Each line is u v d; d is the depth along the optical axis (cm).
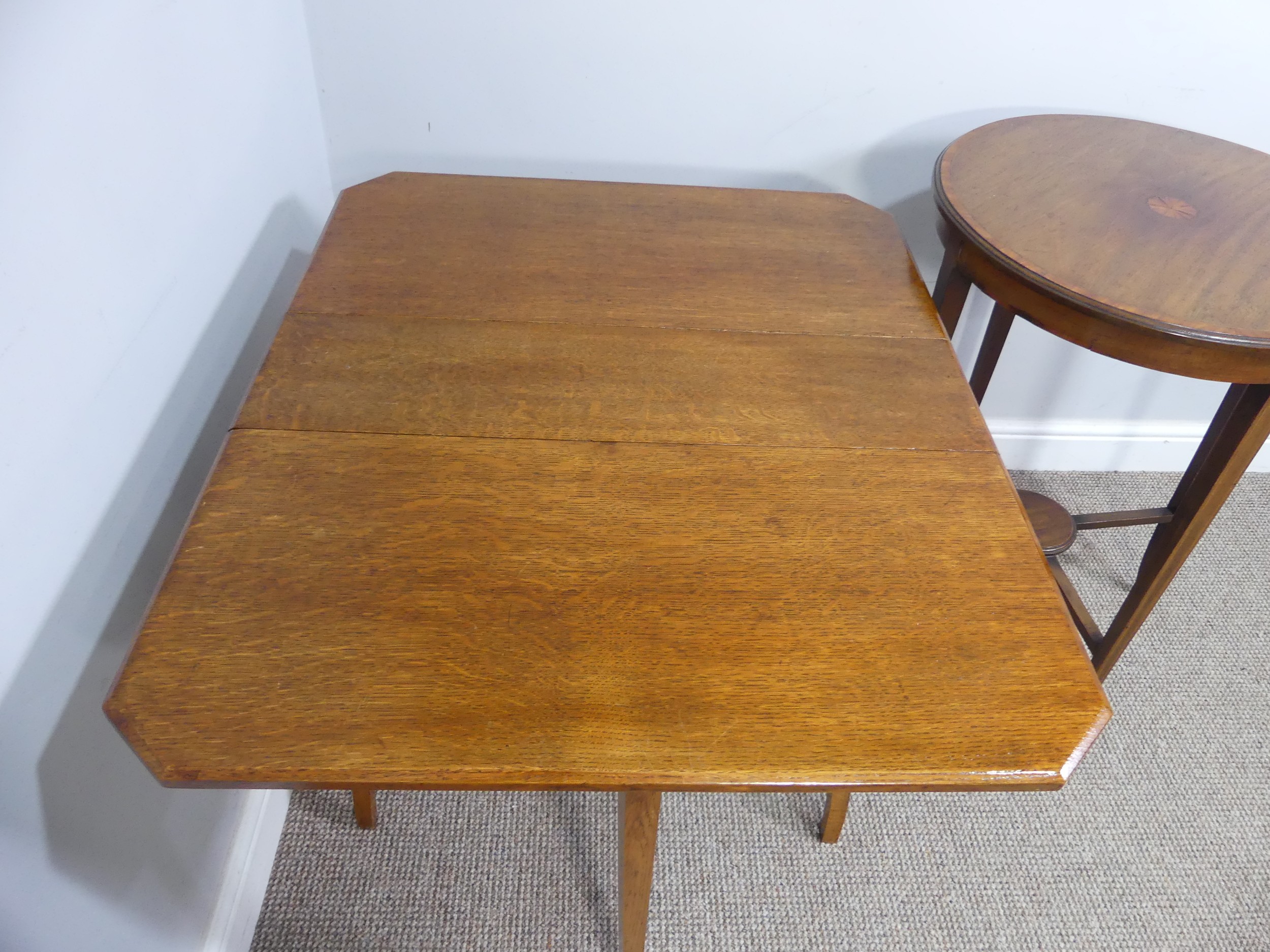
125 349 93
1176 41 159
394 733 71
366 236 129
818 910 140
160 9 97
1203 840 151
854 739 73
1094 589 196
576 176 171
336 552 85
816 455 99
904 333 118
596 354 110
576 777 70
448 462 95
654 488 94
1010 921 140
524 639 79
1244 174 144
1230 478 138
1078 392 211
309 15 148
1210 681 178
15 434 75
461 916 136
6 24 71
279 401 101
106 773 93
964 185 137
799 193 148
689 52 156
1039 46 158
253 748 70
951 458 99
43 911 81
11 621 75
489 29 152
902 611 83
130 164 92
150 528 100
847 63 158
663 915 138
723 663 78
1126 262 121
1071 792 157
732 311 119
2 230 72
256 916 133
